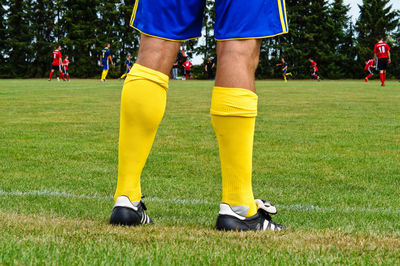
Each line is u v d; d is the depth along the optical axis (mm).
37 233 1621
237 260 1328
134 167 1864
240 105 1746
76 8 54750
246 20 1752
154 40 1805
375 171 3854
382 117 8344
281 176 3623
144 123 1805
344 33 55875
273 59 54594
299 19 54375
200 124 7191
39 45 54656
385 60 24516
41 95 14641
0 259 1263
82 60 54281
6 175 3523
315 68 41156
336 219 2309
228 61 1768
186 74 47250
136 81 1784
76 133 6094
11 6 53969
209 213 2408
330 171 3838
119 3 56062
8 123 7117
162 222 2070
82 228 1737
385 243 1622
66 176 3520
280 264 1306
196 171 3795
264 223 1898
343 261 1357
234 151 1793
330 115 8711
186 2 1781
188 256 1350
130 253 1361
